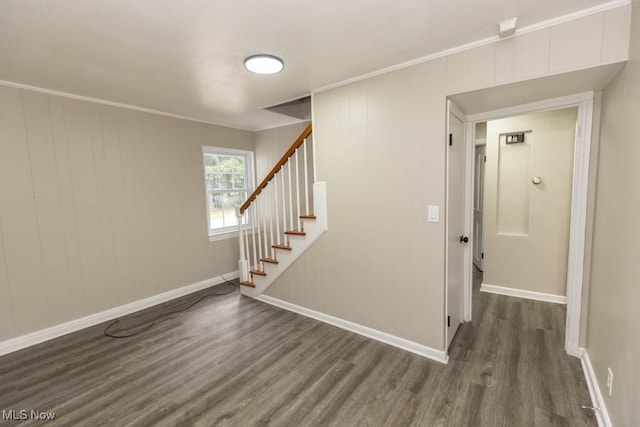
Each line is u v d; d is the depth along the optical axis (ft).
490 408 5.92
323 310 9.95
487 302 11.00
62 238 9.41
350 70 7.77
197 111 11.76
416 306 7.80
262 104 10.78
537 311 10.14
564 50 5.50
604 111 6.43
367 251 8.58
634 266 4.26
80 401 6.45
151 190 11.59
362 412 5.95
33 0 4.61
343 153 8.72
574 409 5.83
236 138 14.82
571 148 10.23
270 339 8.89
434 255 7.38
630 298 4.38
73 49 6.34
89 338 9.18
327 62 7.24
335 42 6.27
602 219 6.23
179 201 12.54
